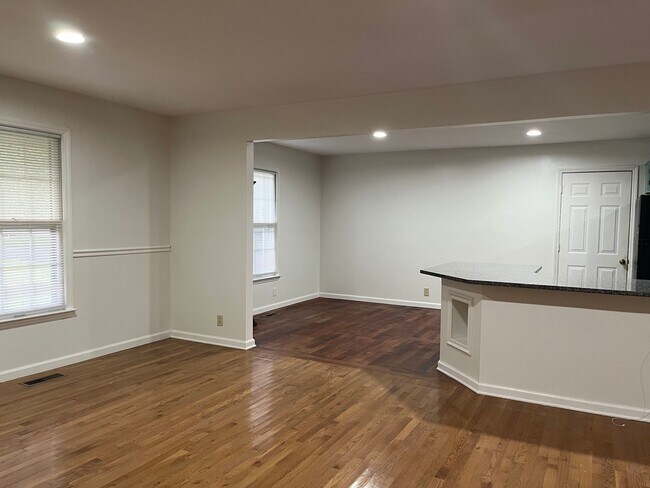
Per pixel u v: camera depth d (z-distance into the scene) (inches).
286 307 290.2
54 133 164.4
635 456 111.3
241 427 124.1
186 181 206.8
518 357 144.4
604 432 123.5
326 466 105.1
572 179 254.2
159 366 173.2
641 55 125.2
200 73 144.4
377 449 113.2
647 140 237.1
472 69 137.8
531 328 142.3
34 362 161.8
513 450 113.5
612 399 133.9
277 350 196.7
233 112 194.5
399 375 167.0
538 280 145.0
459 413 134.6
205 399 142.7
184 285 209.8
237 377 162.6
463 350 158.2
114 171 185.8
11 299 155.4
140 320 199.8
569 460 109.1
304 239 309.0
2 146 150.8
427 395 148.3
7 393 144.7
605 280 145.3
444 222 286.0
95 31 112.1
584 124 200.8
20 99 153.3
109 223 184.5
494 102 148.9
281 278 288.0
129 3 97.0
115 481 98.0
